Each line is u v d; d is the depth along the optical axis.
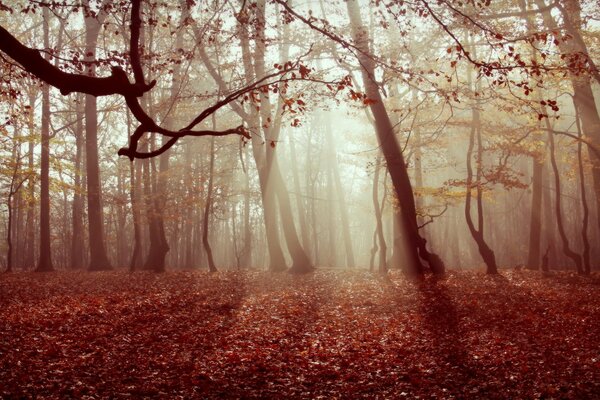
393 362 9.96
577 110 23.56
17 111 14.79
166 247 31.05
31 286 22.36
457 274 24.41
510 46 9.90
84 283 23.66
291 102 9.23
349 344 11.49
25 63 6.82
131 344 11.42
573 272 25.70
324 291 19.66
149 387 8.37
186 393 8.16
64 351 10.53
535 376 8.77
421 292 18.88
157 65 13.38
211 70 25.50
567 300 16.59
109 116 47.59
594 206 48.62
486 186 24.39
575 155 27.28
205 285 22.23
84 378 8.76
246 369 9.47
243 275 26.19
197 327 13.41
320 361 10.07
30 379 8.52
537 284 20.62
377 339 12.07
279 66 8.56
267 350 10.91
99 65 10.69
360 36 18.95
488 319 14.15
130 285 22.50
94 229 36.31
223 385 8.56
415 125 23.72
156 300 17.66
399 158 24.02
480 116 24.56
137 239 31.94
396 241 28.78
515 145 23.39
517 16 20.81
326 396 8.07
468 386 8.44
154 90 36.47
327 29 10.50
